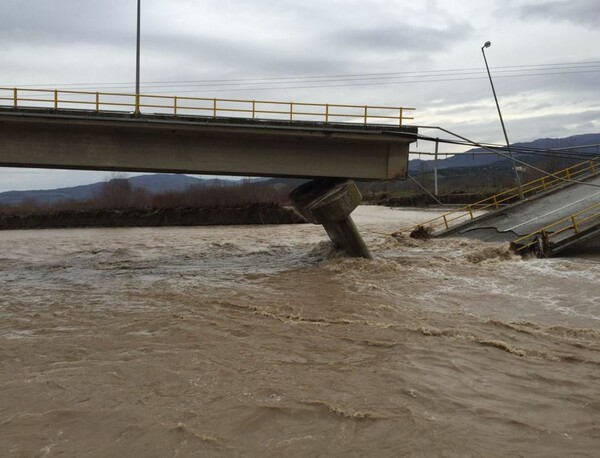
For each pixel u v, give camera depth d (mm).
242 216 64562
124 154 22688
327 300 15672
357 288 17625
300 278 20078
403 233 34312
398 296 16203
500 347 10641
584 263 21500
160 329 12523
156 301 16156
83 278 21250
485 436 6742
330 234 26906
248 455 6383
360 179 25016
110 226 65625
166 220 65625
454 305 14789
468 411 7492
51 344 11344
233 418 7359
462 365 9531
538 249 23562
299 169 24078
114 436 6926
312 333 11930
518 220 29328
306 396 8094
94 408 7797
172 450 6543
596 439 6648
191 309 14805
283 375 9086
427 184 100938
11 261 27672
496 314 13656
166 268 23969
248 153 23688
